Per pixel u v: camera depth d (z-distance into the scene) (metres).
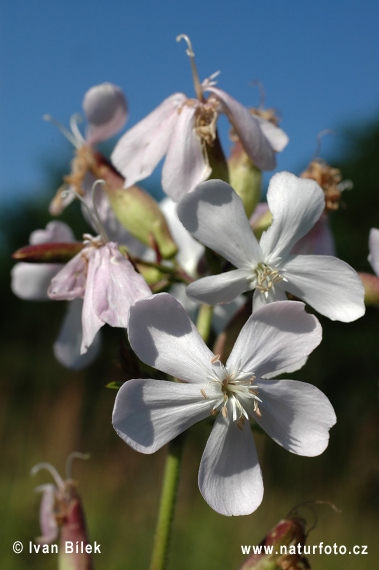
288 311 0.12
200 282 0.12
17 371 0.84
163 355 0.12
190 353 0.12
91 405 0.77
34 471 0.16
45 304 0.89
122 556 0.51
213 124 0.13
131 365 0.13
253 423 0.13
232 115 0.14
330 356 0.73
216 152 0.13
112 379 0.80
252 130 0.14
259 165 0.14
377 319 0.70
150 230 0.16
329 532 0.58
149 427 0.11
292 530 0.13
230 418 0.12
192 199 0.12
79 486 0.63
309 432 0.12
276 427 0.12
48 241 0.17
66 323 0.17
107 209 0.16
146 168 0.14
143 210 0.16
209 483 0.12
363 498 0.66
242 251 0.12
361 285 0.12
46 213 0.86
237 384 0.12
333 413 0.12
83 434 0.74
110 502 0.60
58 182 0.88
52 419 0.76
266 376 0.12
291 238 0.12
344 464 0.69
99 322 0.13
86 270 0.13
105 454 0.71
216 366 0.12
